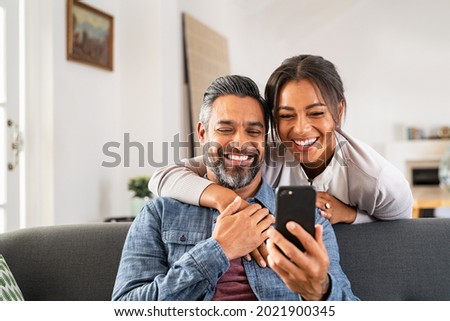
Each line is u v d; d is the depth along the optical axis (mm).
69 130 3041
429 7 7516
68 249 1595
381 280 1521
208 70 4621
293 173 1566
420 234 1556
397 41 7605
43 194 2883
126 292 1339
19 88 2789
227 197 1390
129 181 3213
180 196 1454
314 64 1411
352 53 7684
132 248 1417
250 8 5934
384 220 1604
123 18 3629
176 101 3799
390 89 7641
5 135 2676
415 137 7551
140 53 3598
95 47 3277
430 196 3838
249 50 6109
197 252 1291
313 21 7246
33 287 1561
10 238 1617
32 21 2840
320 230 1148
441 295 1502
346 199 1556
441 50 7520
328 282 1230
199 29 4453
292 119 1419
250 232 1310
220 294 1341
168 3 3711
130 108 3605
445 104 7523
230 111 1384
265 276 1352
